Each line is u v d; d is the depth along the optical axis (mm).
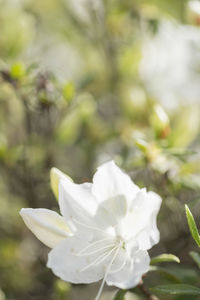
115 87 685
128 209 440
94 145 667
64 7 731
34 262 654
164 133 548
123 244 450
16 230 672
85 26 717
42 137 655
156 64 693
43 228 441
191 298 533
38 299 646
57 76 576
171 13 678
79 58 737
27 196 640
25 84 573
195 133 593
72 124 653
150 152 548
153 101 640
